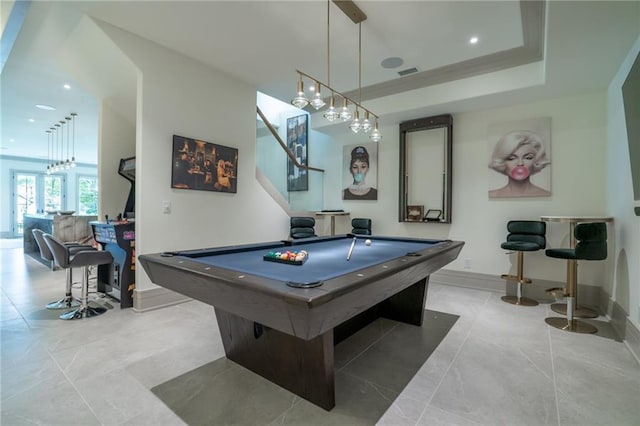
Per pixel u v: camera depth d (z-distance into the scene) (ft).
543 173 12.69
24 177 34.35
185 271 5.48
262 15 9.13
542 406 5.65
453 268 14.70
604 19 7.40
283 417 5.32
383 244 10.10
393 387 6.27
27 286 13.80
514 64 11.66
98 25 9.44
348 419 5.29
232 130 13.34
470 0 8.33
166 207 11.14
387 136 16.96
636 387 6.25
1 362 7.09
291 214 16.51
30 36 10.50
